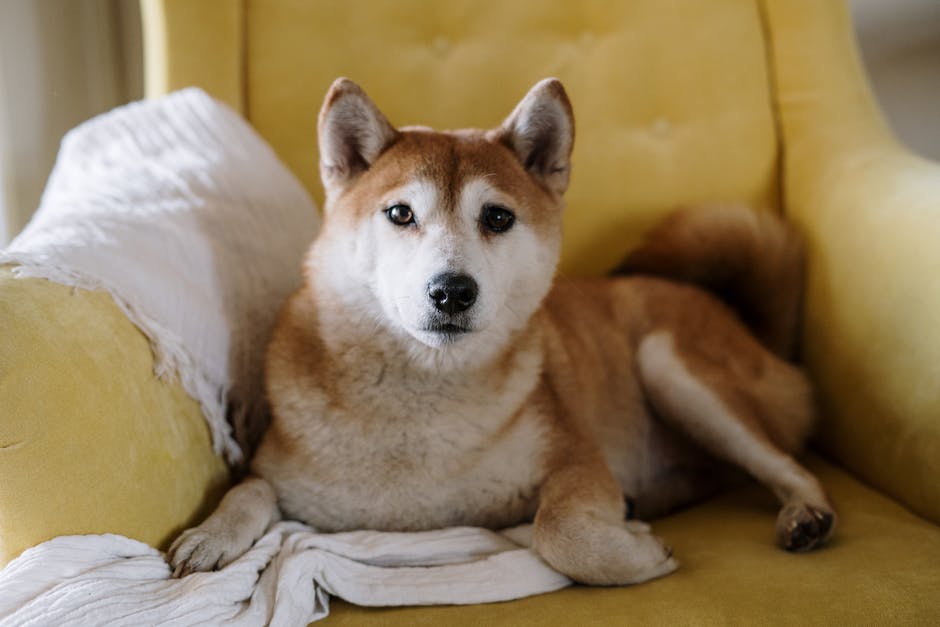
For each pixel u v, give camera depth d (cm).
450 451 119
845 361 153
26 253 105
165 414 111
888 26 230
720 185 183
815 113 180
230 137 154
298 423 121
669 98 183
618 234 183
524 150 131
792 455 153
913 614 96
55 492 90
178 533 110
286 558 104
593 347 153
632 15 183
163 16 173
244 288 138
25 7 202
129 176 138
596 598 103
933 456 125
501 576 106
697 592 102
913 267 139
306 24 178
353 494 120
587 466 124
